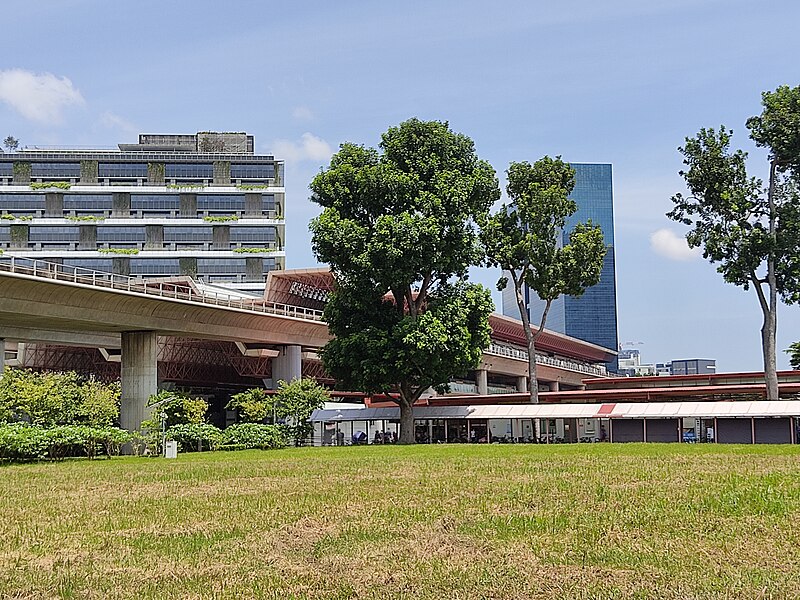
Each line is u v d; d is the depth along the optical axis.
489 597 12.87
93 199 127.69
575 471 33.38
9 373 64.25
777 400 67.19
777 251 66.50
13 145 139.25
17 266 56.41
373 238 63.88
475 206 68.19
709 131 68.56
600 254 77.12
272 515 21.69
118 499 26.64
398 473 34.56
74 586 14.13
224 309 74.06
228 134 144.62
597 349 174.12
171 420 66.38
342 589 13.47
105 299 63.03
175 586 13.96
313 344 89.50
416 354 63.88
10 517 22.75
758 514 20.12
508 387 130.25
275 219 129.38
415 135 67.69
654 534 17.64
